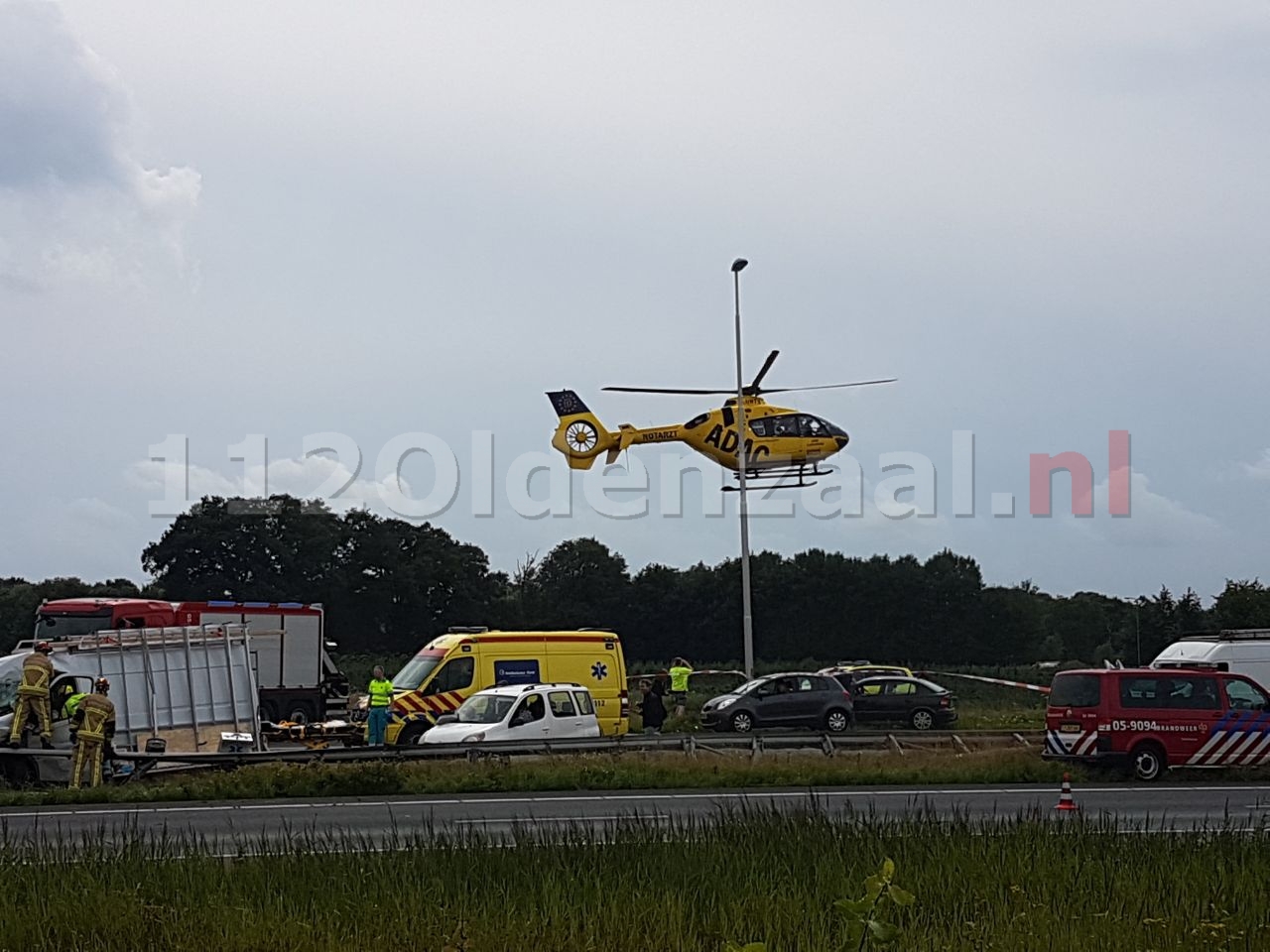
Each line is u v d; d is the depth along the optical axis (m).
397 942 9.74
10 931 9.92
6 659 26.11
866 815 16.11
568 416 51.97
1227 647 27.88
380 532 89.50
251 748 27.20
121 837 15.27
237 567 85.06
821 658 98.00
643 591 100.69
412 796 22.73
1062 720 25.69
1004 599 100.38
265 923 10.09
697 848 12.96
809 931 9.79
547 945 9.68
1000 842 13.13
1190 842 13.48
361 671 64.19
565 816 19.03
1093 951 9.36
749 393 48.66
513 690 27.98
